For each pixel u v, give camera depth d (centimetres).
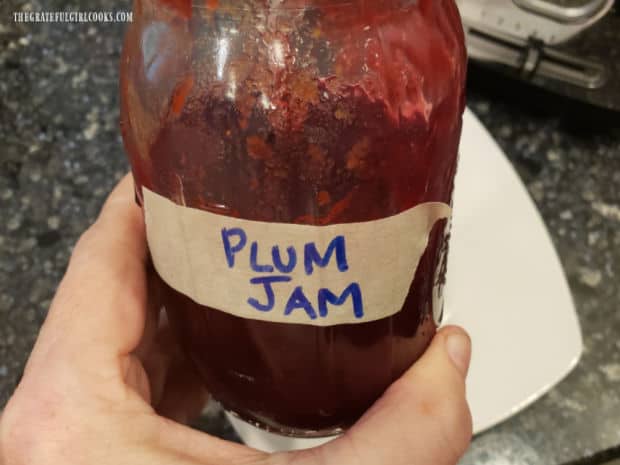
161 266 34
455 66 31
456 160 34
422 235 31
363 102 28
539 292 54
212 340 34
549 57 65
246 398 37
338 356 33
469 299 55
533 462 49
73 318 37
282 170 29
